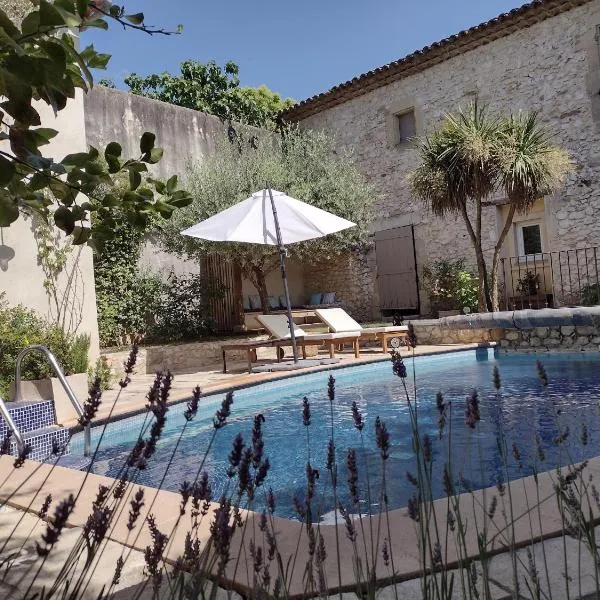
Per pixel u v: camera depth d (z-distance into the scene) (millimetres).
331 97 13602
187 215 10250
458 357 8414
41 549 812
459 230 11844
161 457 4266
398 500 2895
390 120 12875
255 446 1294
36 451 4254
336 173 11828
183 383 7113
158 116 12242
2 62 1008
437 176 9039
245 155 11625
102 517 1085
